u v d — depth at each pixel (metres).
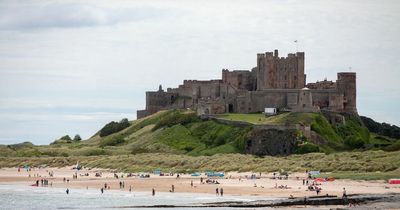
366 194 199.25
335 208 166.38
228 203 181.38
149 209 172.88
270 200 187.00
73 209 175.38
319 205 174.12
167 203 184.88
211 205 177.62
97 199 198.75
